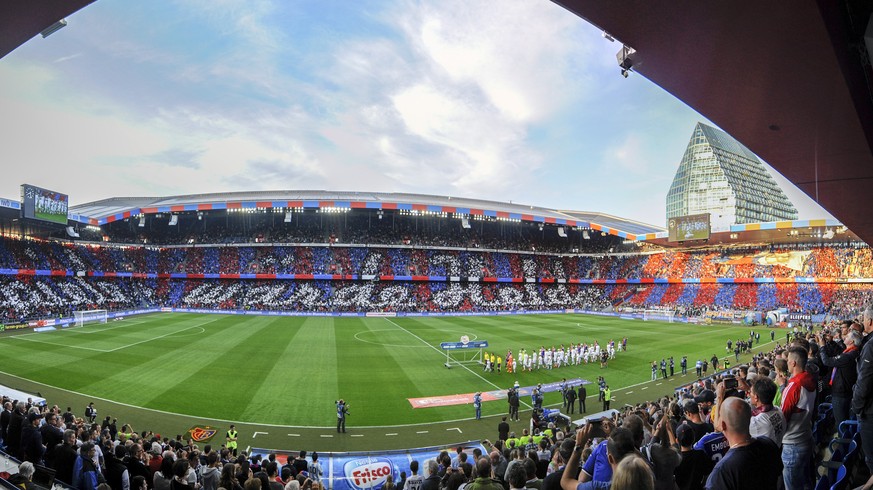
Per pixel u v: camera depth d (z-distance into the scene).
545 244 98.00
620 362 37.38
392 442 19.89
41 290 63.69
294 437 20.22
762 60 5.99
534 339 47.81
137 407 23.41
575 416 23.97
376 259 83.69
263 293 76.56
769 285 74.19
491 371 33.06
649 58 6.45
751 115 7.60
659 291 83.94
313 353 38.00
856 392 6.20
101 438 14.36
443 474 10.24
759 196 144.25
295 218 88.56
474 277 83.31
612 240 97.62
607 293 89.25
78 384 27.20
